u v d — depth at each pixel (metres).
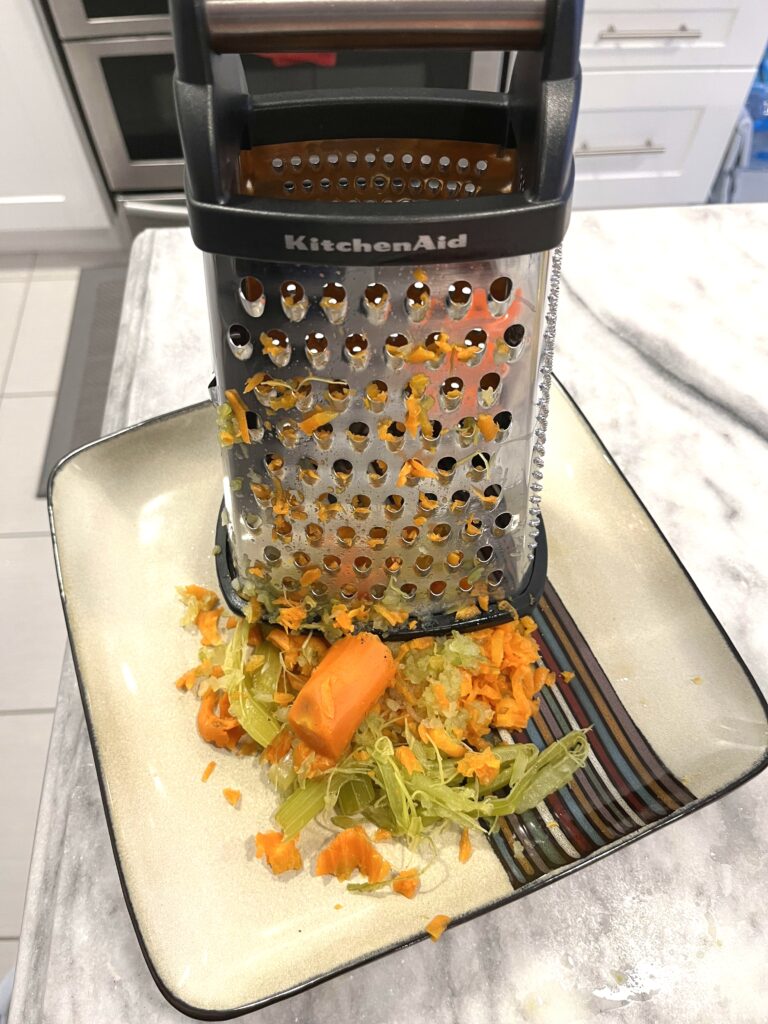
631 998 0.54
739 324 0.94
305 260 0.41
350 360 0.46
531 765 0.57
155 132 1.56
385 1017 0.54
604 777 0.57
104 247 1.81
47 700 1.26
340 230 0.40
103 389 1.61
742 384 0.89
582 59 1.45
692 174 1.67
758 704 0.57
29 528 1.43
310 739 0.55
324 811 0.57
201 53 0.37
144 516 0.70
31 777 1.20
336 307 0.44
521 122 0.43
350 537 0.57
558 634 0.64
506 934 0.56
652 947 0.56
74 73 1.44
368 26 0.36
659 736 0.59
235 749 0.59
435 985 0.55
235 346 0.46
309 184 0.50
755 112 1.62
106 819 0.53
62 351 1.69
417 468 0.51
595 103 1.52
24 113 1.51
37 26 1.38
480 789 0.57
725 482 0.81
